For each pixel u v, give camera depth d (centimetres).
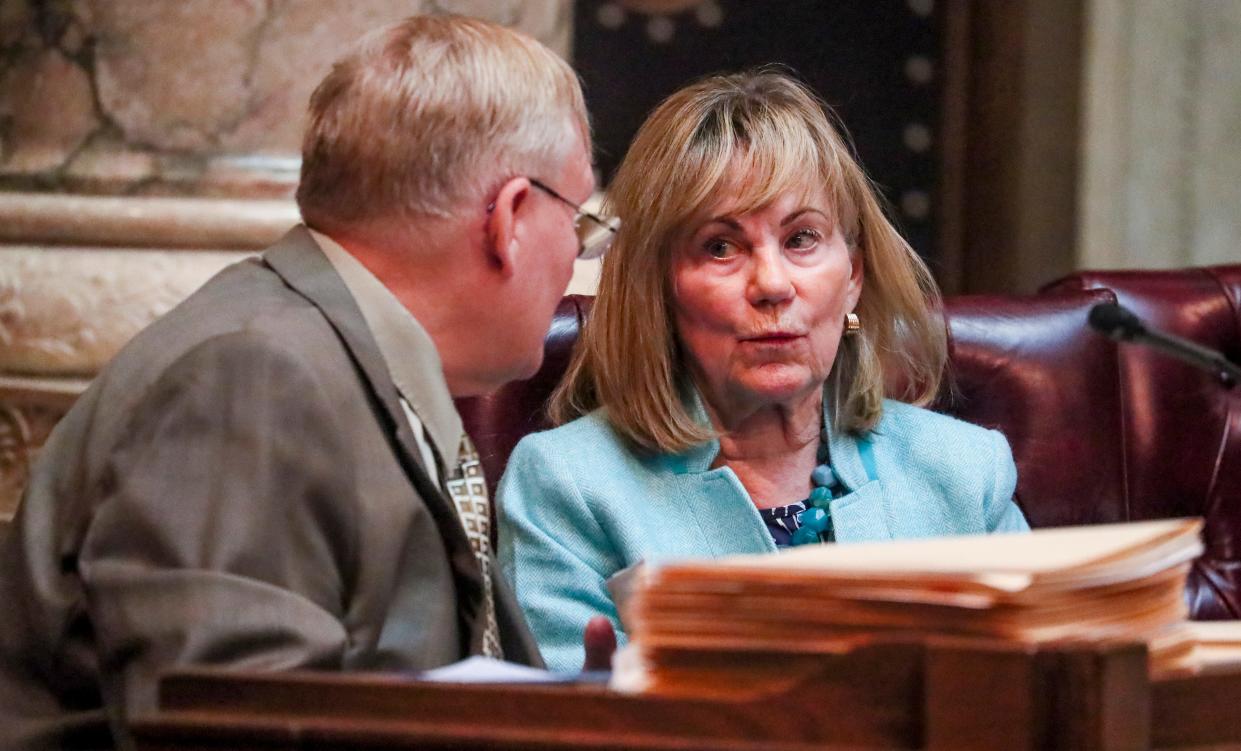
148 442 546
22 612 585
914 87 1723
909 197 1728
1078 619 414
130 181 1168
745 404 812
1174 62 1517
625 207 812
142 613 516
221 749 433
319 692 434
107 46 1175
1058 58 1557
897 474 830
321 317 592
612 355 818
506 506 814
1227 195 1525
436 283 609
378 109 596
